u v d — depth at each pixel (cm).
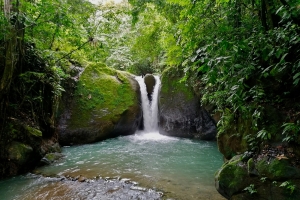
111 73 1031
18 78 588
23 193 439
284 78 362
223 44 272
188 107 943
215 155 697
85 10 673
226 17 399
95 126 880
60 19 564
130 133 1005
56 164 611
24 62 620
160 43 946
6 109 530
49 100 725
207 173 538
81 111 890
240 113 431
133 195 423
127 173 540
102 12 631
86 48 702
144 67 1591
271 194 312
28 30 635
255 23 375
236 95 325
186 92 952
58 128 831
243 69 303
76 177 514
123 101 962
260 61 372
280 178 311
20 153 519
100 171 554
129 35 1117
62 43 857
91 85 948
